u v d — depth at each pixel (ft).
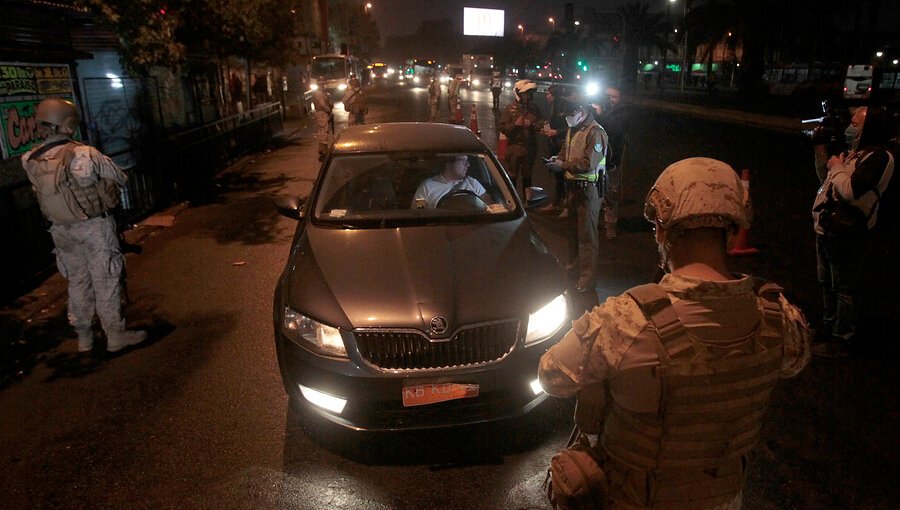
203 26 39.27
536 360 10.53
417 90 165.68
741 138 59.11
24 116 23.43
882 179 12.39
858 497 9.58
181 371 14.08
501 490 9.93
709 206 4.27
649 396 4.21
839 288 13.60
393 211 13.69
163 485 10.17
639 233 24.89
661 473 4.42
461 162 14.99
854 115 12.83
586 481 4.80
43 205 13.92
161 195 30.91
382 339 10.17
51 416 12.39
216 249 24.02
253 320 16.94
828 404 12.17
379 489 9.98
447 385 10.14
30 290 19.90
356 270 11.44
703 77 216.33
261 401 12.69
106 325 14.80
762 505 9.43
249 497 9.84
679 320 4.15
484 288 10.85
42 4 24.82
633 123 76.74
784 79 136.87
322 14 164.14
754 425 4.46
